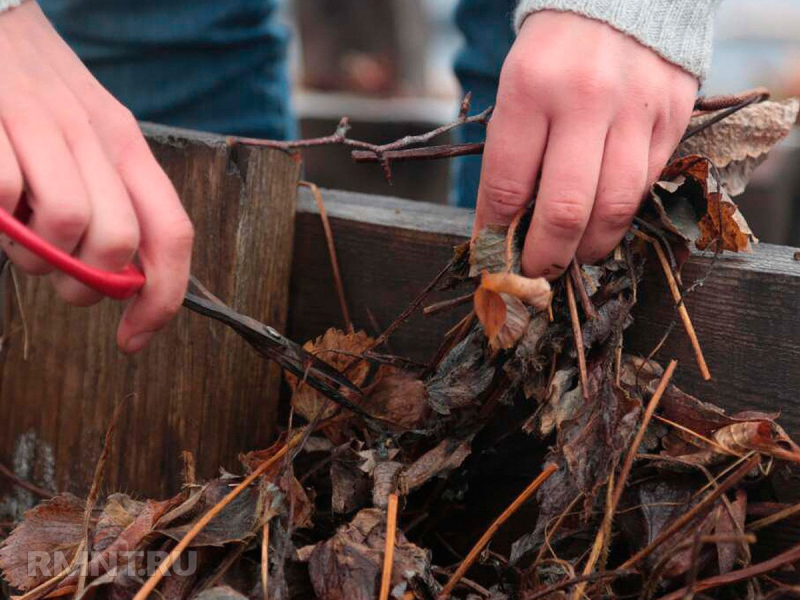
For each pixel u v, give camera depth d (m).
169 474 0.85
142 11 1.05
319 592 0.68
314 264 0.85
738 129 0.78
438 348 0.80
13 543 0.71
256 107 1.14
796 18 5.19
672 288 0.72
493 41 1.05
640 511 0.70
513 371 0.73
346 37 3.82
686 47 0.70
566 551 0.73
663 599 0.66
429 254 0.82
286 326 0.86
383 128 2.42
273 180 0.83
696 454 0.70
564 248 0.69
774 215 1.84
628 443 0.71
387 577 0.67
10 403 0.88
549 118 0.68
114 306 0.84
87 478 0.86
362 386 0.80
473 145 0.76
